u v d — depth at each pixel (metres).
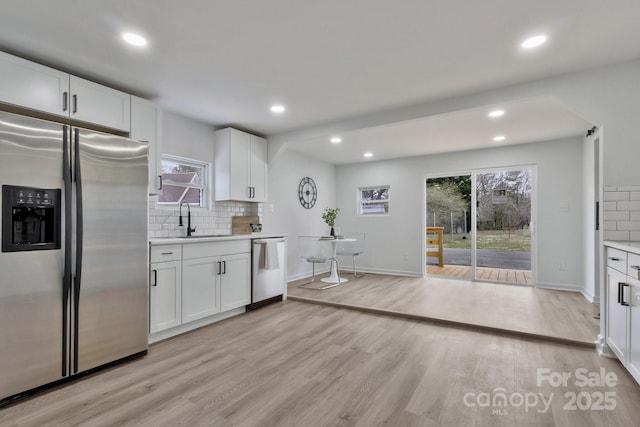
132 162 2.52
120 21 1.97
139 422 1.75
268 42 2.23
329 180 6.78
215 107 3.49
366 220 6.61
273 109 3.55
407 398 1.98
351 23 2.01
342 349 2.72
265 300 4.14
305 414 1.82
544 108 3.46
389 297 4.36
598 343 2.65
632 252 2.04
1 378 1.88
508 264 5.30
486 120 3.89
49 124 2.08
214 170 4.16
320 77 2.77
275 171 5.36
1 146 1.89
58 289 2.11
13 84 2.18
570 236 4.78
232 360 2.52
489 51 2.34
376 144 5.16
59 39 2.16
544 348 2.74
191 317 3.13
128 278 2.49
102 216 2.33
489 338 2.98
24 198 1.96
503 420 1.76
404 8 1.86
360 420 1.76
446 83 2.88
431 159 5.94
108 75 2.71
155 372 2.32
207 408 1.87
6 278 1.90
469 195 5.66
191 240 3.15
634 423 1.74
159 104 3.34
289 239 5.64
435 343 2.86
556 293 4.58
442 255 5.92
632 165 2.47
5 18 1.92
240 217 4.44
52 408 1.87
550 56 2.40
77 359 2.19
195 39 2.18
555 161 4.89
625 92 2.49
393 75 2.73
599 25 2.01
